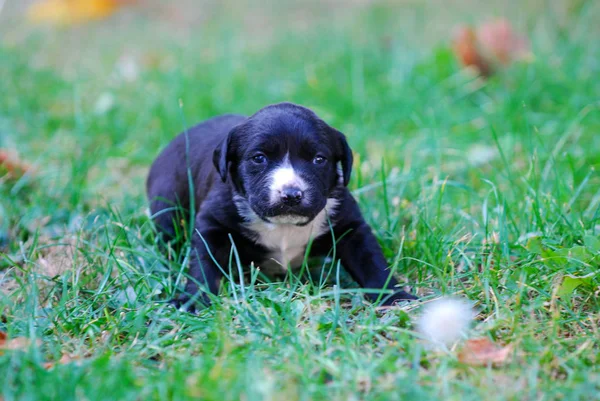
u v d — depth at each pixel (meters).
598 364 3.44
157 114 7.63
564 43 8.79
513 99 7.29
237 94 8.20
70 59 10.49
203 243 4.40
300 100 8.05
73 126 7.64
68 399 3.02
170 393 3.11
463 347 3.54
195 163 4.91
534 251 4.25
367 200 5.32
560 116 6.79
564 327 3.82
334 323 3.68
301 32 10.95
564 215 4.74
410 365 3.45
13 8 13.34
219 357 3.45
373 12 11.42
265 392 3.03
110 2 13.32
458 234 4.82
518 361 3.45
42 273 4.67
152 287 4.41
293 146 4.18
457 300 3.99
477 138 6.80
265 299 4.00
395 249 4.81
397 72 8.40
